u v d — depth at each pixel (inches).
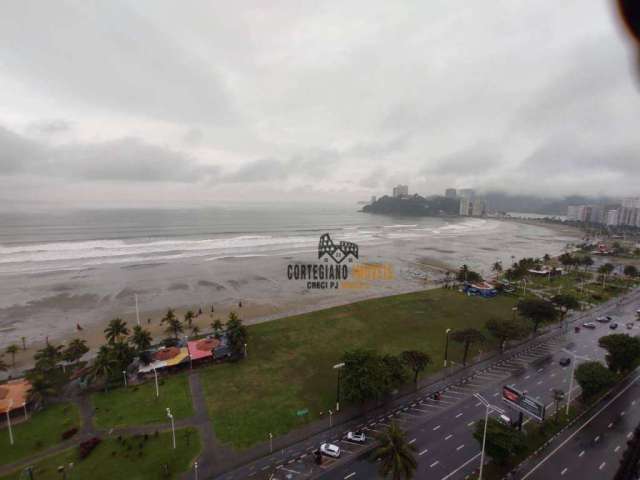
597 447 1828.2
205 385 2410.2
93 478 1611.7
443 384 2443.4
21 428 1956.2
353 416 2087.8
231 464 1706.4
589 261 6510.8
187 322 3604.8
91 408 2148.1
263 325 3494.1
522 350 2997.0
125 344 2556.6
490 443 1646.2
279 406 2178.9
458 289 4928.6
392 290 4918.8
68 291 4618.6
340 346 3038.9
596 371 2196.1
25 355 2930.6
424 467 1683.1
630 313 4057.6
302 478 1620.3
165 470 1641.2
